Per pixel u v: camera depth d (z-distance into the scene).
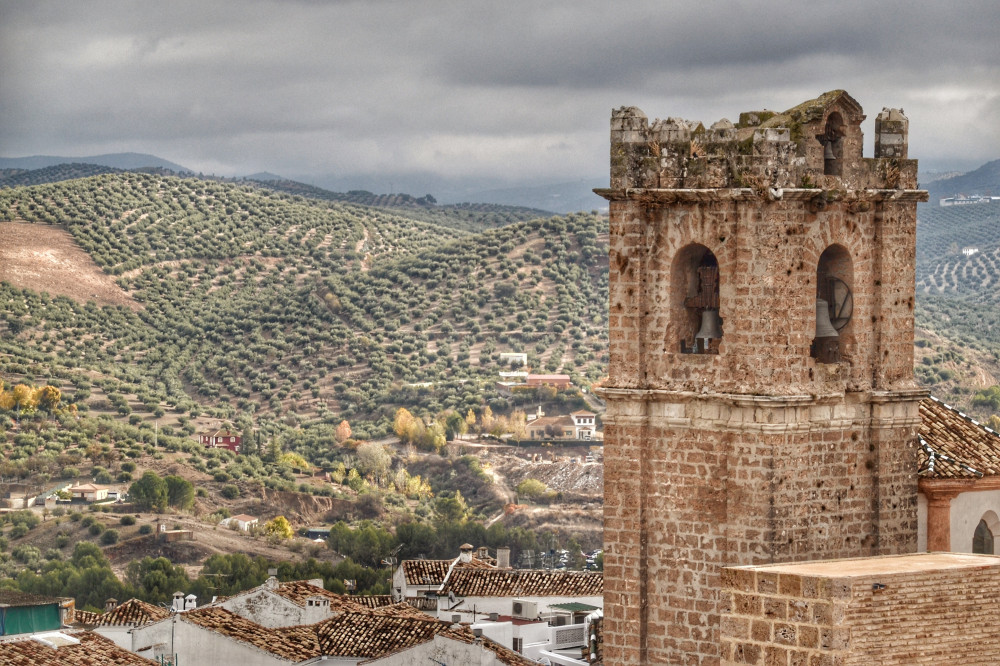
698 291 63.81
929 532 66.44
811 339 61.88
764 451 60.31
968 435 70.00
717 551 61.75
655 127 63.28
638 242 63.09
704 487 61.94
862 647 44.41
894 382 64.12
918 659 45.03
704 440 61.88
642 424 62.97
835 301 64.12
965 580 45.88
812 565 47.66
